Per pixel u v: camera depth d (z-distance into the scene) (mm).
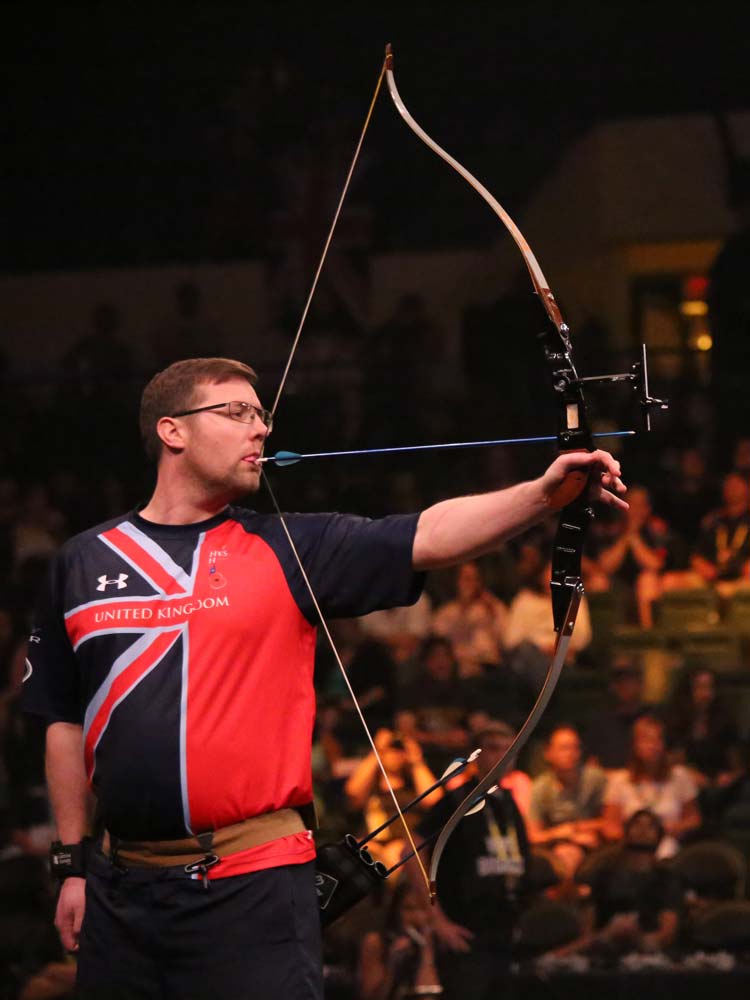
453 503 2691
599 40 15023
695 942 7062
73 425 13539
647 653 10602
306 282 15016
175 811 2592
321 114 15336
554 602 2631
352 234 15055
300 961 2598
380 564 2682
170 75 15648
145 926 2611
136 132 15625
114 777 2631
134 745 2613
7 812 8422
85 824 2963
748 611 10812
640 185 14719
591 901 7211
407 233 15023
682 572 11281
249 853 2600
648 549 11242
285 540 2742
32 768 9094
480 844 6383
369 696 9391
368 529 2717
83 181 15695
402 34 15375
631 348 13578
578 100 15039
